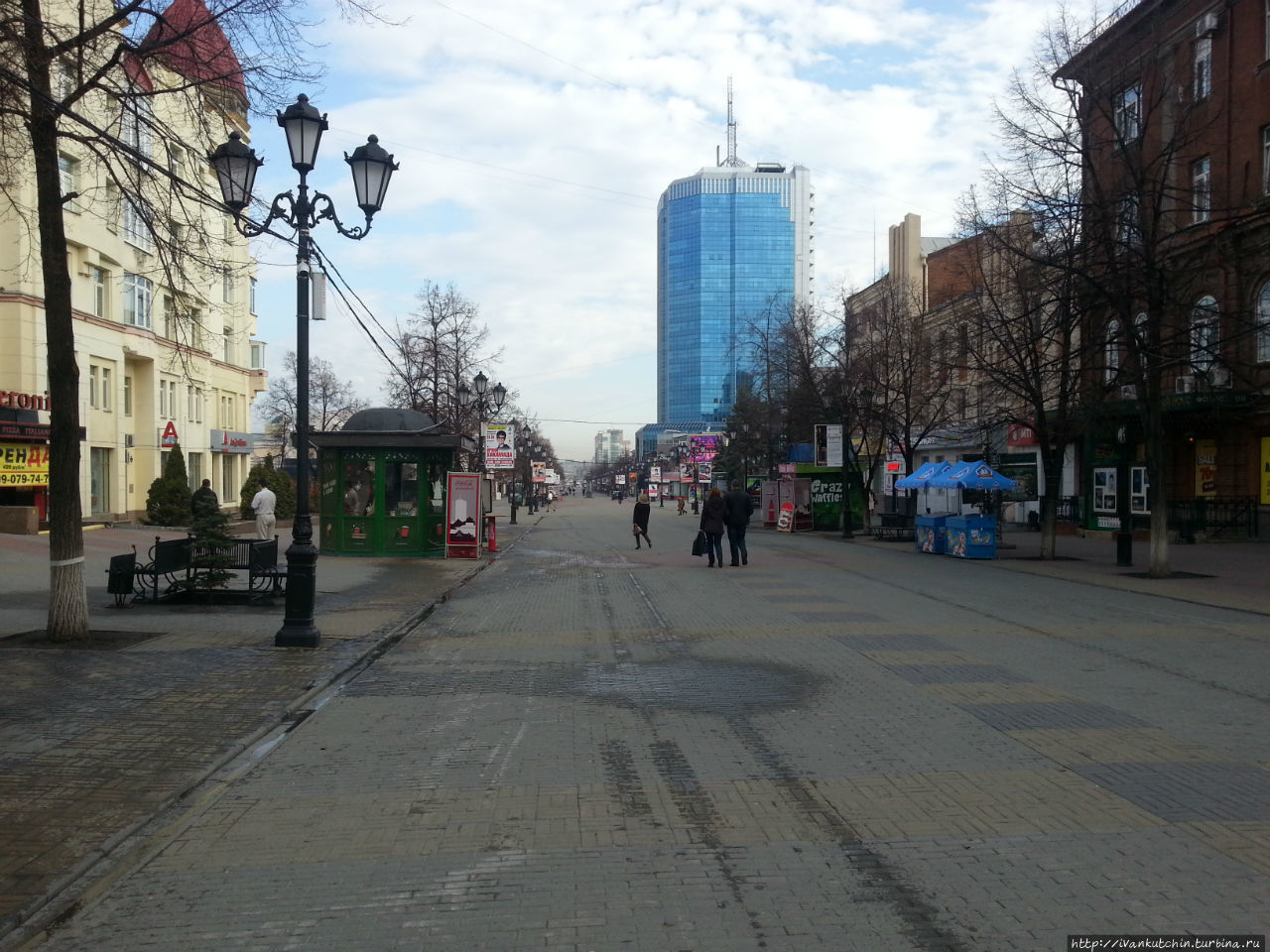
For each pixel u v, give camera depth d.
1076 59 19.67
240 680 9.12
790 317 44.47
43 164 10.14
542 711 8.08
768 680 9.30
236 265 13.22
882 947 3.82
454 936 3.96
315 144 11.40
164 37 10.29
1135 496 31.34
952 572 20.59
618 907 4.22
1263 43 24.42
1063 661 10.27
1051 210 19.81
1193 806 5.52
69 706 8.05
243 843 5.08
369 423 24.50
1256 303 23.38
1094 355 20.86
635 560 24.23
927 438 45.62
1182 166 26.31
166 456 39.53
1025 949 3.80
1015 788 5.88
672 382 111.19
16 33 8.97
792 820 5.33
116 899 4.39
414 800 5.74
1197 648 11.14
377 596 16.20
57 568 10.92
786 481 40.38
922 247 54.53
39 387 29.86
